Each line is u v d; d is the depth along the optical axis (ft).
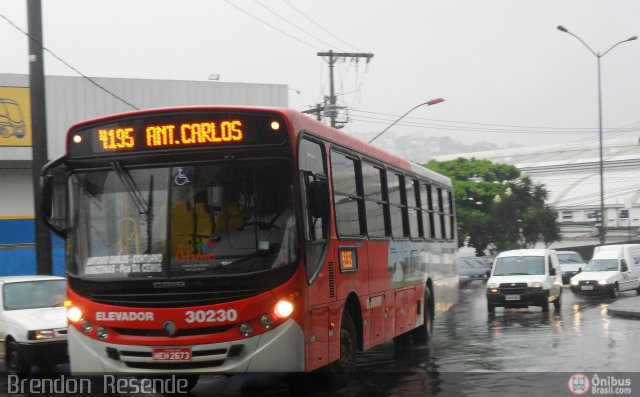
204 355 31.83
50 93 98.68
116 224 33.24
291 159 32.53
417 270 55.47
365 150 44.06
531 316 86.99
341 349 38.04
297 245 32.19
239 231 32.24
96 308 32.94
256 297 31.63
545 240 214.48
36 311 48.98
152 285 32.19
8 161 94.58
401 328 50.14
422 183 59.11
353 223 40.75
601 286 122.11
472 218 205.26
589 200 314.96
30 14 56.18
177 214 32.60
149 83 104.37
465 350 55.11
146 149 33.27
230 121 32.78
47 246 56.13
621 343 57.77
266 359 31.58
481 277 175.73
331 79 138.10
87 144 34.12
